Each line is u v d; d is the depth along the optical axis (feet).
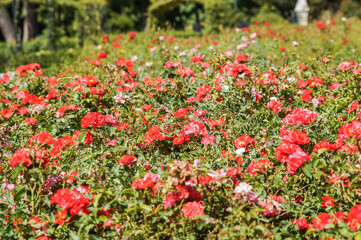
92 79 13.21
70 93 13.61
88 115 10.00
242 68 12.82
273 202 7.59
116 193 7.77
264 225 7.20
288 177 8.39
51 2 69.46
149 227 7.29
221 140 10.40
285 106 12.61
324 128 10.38
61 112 12.08
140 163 9.09
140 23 137.49
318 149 8.18
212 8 69.87
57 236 7.55
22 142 10.31
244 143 9.22
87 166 8.75
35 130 11.49
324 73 15.55
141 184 7.34
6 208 7.98
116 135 10.64
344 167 7.77
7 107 14.01
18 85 16.11
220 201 7.59
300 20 84.43
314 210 8.35
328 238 6.91
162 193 7.47
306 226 7.54
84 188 7.99
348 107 11.49
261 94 12.74
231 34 33.01
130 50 29.68
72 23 92.68
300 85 13.96
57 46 67.77
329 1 91.15
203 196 7.62
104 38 31.83
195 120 10.80
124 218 7.82
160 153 10.13
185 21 145.79
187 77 14.19
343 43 29.66
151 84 13.89
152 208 7.46
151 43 27.84
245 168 8.93
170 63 15.06
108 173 8.43
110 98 13.47
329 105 12.29
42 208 8.09
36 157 8.19
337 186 7.97
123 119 11.74
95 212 7.30
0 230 7.51
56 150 9.82
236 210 7.04
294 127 9.95
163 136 9.63
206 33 69.97
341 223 6.74
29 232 7.61
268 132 10.10
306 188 8.71
